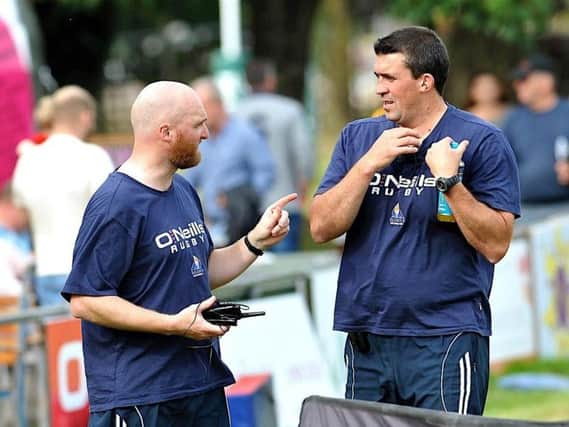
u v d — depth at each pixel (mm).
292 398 26781
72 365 24578
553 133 37281
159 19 72312
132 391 16438
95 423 16578
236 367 25672
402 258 17422
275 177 37594
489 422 13852
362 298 17703
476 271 17516
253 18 59000
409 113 17344
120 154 44000
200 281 16828
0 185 35062
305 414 15508
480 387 17625
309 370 27406
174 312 16547
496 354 34406
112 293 16234
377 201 17609
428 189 17281
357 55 102438
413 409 14539
